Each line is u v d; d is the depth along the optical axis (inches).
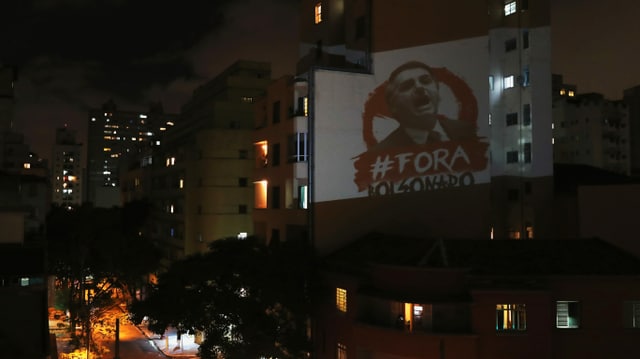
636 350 1131.3
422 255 1224.8
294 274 1321.4
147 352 2075.5
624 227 1293.1
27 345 975.6
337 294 1342.3
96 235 2150.6
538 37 2041.1
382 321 1204.5
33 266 1189.7
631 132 3590.1
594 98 3555.6
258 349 1250.6
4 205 1513.3
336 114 1523.1
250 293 1302.9
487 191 1656.0
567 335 1127.6
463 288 1139.9
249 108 2773.1
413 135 1596.9
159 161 3223.4
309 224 1485.0
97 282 2122.3
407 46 1608.0
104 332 2317.9
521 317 1123.3
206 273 1262.3
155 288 1358.3
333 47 1765.5
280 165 1635.1
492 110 2107.5
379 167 1555.1
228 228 2508.6
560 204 1971.0
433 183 1608.0
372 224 1540.4
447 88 1640.0
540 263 1197.1
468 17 1678.2
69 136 7106.3
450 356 1104.8
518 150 2044.8
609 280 1135.0
